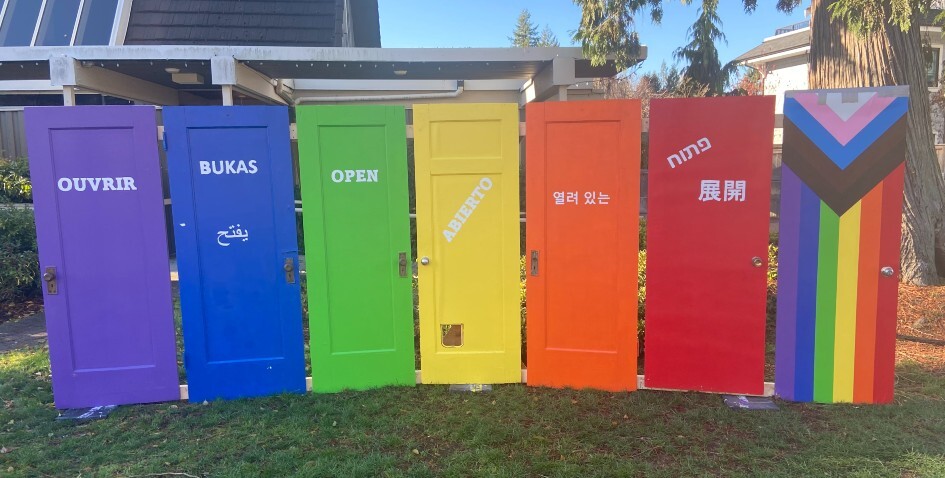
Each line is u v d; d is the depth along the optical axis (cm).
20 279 662
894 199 375
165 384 404
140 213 390
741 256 391
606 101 390
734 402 389
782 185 387
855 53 600
